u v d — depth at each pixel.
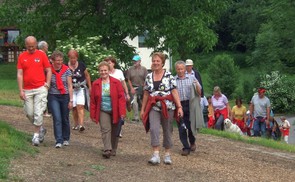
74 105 13.03
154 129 9.85
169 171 9.74
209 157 11.49
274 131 18.38
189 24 23.20
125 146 11.76
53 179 8.34
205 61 55.56
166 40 23.53
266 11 32.97
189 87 11.31
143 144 12.22
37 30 25.62
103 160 10.07
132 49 24.58
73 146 11.09
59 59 10.77
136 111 16.69
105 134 10.21
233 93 42.78
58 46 20.61
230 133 15.58
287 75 41.72
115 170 9.39
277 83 39.94
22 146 9.93
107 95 10.14
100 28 24.39
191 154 11.59
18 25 26.55
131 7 23.70
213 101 17.95
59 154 10.10
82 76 12.98
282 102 39.72
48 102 10.84
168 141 10.13
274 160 12.16
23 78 10.41
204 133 15.39
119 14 23.66
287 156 13.01
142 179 8.98
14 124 13.51
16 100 21.36
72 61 12.93
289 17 31.55
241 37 72.88
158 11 23.59
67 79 10.88
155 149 10.00
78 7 25.98
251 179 9.94
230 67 43.19
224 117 17.81
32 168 8.75
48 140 11.47
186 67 11.57
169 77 9.89
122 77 12.93
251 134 18.47
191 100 11.30
